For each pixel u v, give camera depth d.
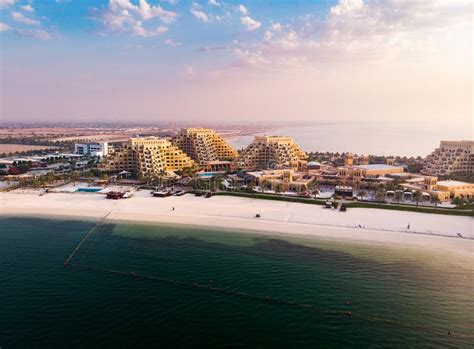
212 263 94.81
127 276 87.81
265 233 118.06
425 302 76.56
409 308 74.25
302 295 78.94
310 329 67.25
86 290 80.75
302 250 103.50
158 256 99.75
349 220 131.38
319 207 150.38
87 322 68.31
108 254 101.44
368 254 100.69
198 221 131.12
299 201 159.75
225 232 119.31
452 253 101.44
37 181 193.62
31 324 67.38
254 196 169.38
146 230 121.88
